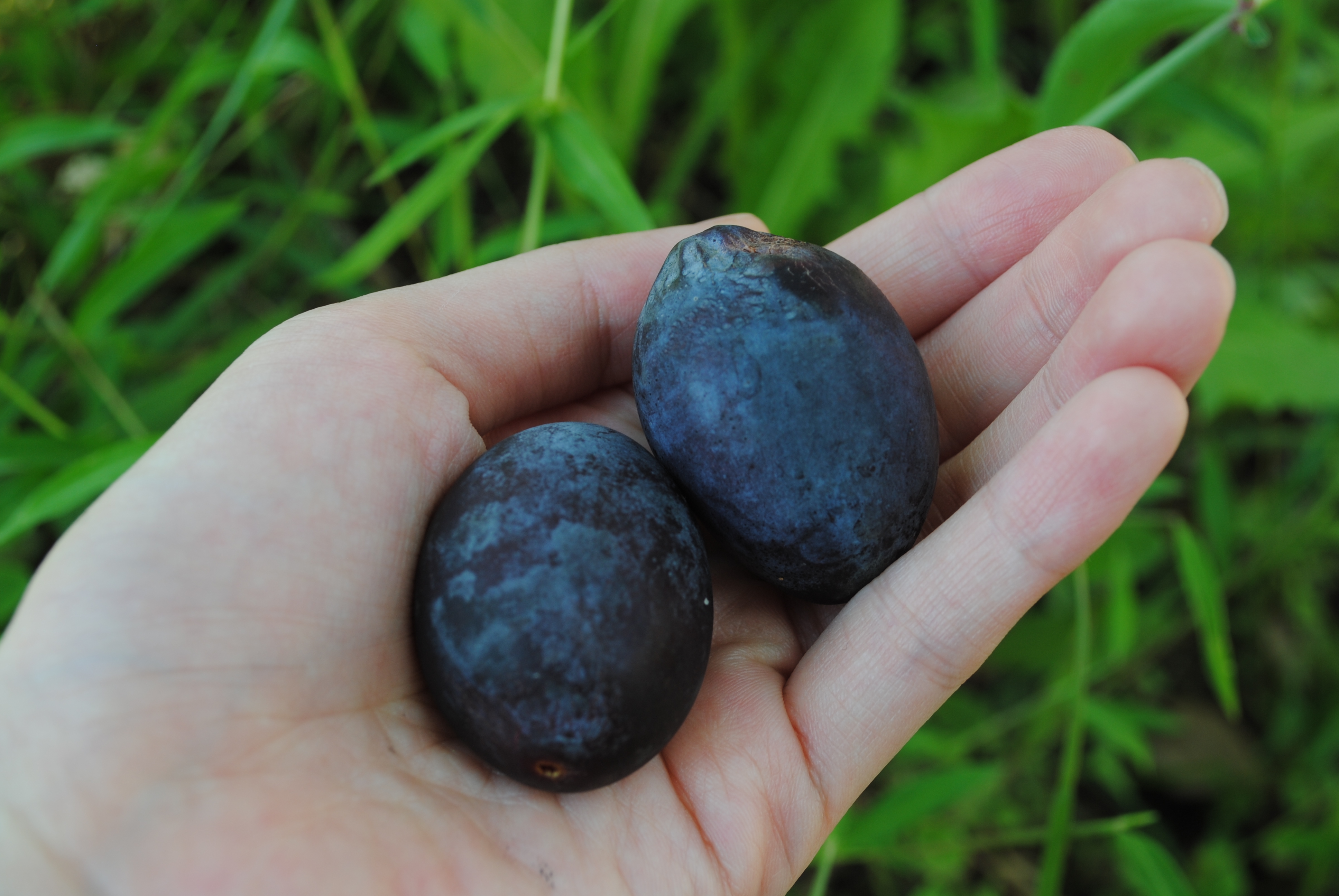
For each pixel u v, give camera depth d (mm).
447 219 258
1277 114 289
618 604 168
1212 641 234
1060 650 276
